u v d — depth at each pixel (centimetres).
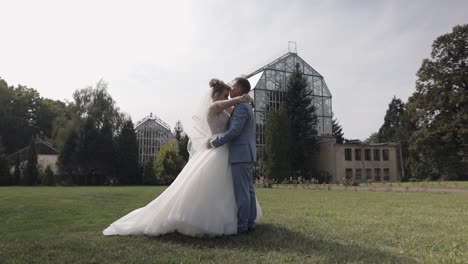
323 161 4791
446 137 3319
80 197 1254
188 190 401
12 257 318
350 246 360
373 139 8412
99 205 895
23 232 462
